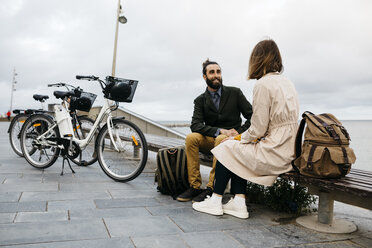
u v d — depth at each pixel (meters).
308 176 2.19
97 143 3.99
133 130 3.71
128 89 3.72
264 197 3.01
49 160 4.26
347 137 2.15
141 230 2.20
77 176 4.03
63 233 2.07
